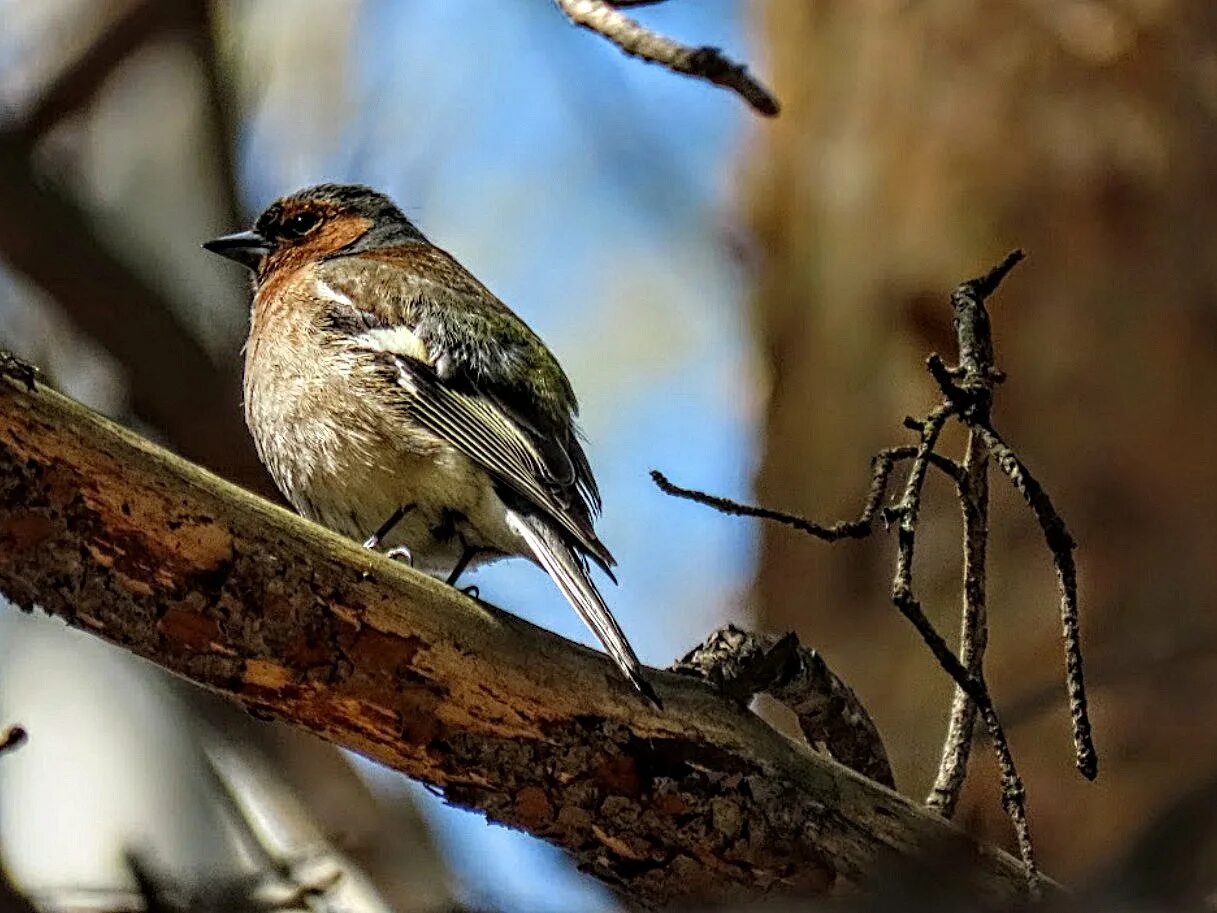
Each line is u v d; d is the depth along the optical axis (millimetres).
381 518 10094
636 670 7363
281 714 7363
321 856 9664
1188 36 12266
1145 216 12125
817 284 12828
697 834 7578
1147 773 11164
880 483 7230
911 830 7660
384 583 7242
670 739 7574
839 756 8758
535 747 7457
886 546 12102
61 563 6902
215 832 11375
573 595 8945
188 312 12141
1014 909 6371
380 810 10992
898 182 12625
